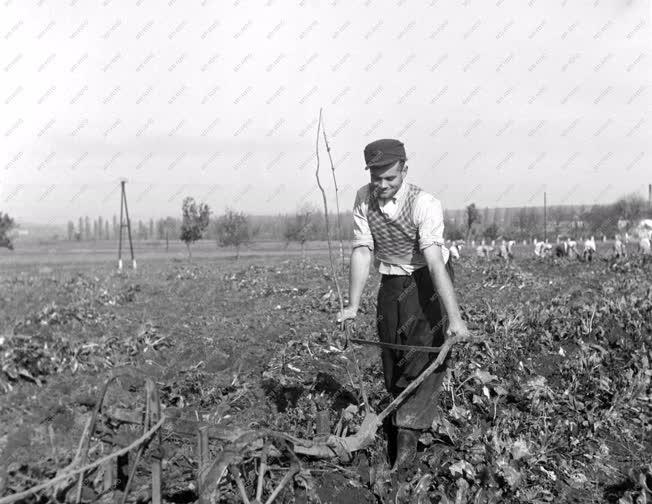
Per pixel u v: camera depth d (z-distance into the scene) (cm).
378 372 772
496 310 1095
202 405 684
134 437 407
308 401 662
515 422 585
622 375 717
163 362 923
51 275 3042
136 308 1570
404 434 503
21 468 409
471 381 691
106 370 879
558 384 725
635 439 597
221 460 341
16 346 909
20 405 703
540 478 506
